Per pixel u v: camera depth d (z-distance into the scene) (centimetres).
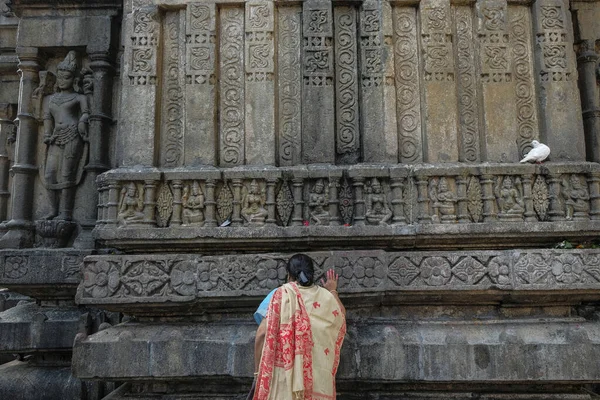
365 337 381
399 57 442
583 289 384
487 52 438
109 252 523
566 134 430
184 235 398
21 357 554
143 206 410
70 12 584
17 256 512
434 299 407
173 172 411
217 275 390
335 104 443
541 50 439
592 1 593
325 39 440
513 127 429
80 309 532
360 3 450
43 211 560
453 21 449
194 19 439
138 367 374
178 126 438
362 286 386
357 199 411
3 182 683
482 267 391
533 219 405
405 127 434
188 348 376
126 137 427
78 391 477
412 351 369
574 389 388
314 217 409
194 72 432
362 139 436
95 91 566
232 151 430
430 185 410
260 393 267
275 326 278
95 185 558
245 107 433
